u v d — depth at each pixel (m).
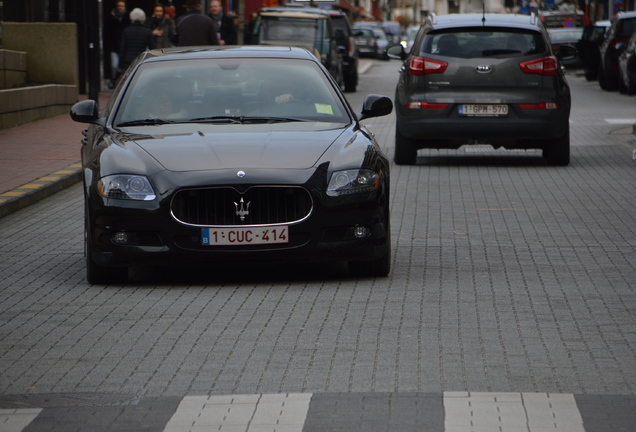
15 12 51.59
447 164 30.52
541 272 16.02
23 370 11.18
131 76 17.67
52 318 13.44
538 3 132.25
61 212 22.73
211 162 15.01
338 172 15.12
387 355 11.51
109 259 15.05
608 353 11.55
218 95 17.22
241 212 14.78
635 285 15.05
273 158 15.11
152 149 15.43
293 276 15.98
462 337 12.24
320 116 16.94
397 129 30.06
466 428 9.16
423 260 17.03
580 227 20.14
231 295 14.64
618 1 90.62
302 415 9.54
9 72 41.94
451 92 29.08
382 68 97.94
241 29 92.62
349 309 13.69
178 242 14.84
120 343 12.16
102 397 10.20
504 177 27.50
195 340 12.23
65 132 36.09
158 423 9.44
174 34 49.06
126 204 14.87
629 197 23.89
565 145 29.52
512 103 28.88
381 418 9.43
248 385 10.50
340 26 67.12
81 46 51.84
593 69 72.19
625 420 9.35
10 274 16.34
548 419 9.38
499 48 29.06
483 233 19.56
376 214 15.26
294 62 17.94
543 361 11.24
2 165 28.20
